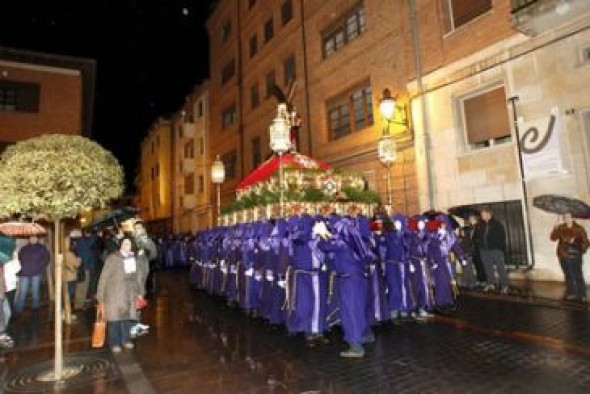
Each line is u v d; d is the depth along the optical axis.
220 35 32.38
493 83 12.16
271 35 24.92
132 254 7.20
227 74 31.19
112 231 8.39
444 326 7.60
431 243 8.70
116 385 5.47
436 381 5.09
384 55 16.02
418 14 14.55
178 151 40.50
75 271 10.91
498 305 8.99
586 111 10.16
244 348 6.90
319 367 5.81
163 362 6.34
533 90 11.12
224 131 30.80
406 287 7.95
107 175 6.38
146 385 5.40
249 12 27.45
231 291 10.54
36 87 18.91
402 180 14.92
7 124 18.19
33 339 8.04
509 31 11.71
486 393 4.67
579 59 10.26
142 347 7.18
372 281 7.18
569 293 8.94
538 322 7.42
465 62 12.84
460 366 5.54
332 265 6.60
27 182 5.62
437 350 6.25
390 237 7.96
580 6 9.89
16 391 5.36
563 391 4.59
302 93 21.11
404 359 5.93
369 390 4.93
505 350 6.06
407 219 8.71
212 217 32.41
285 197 8.01
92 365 6.32
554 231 9.28
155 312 10.41
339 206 8.47
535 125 11.02
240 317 9.44
